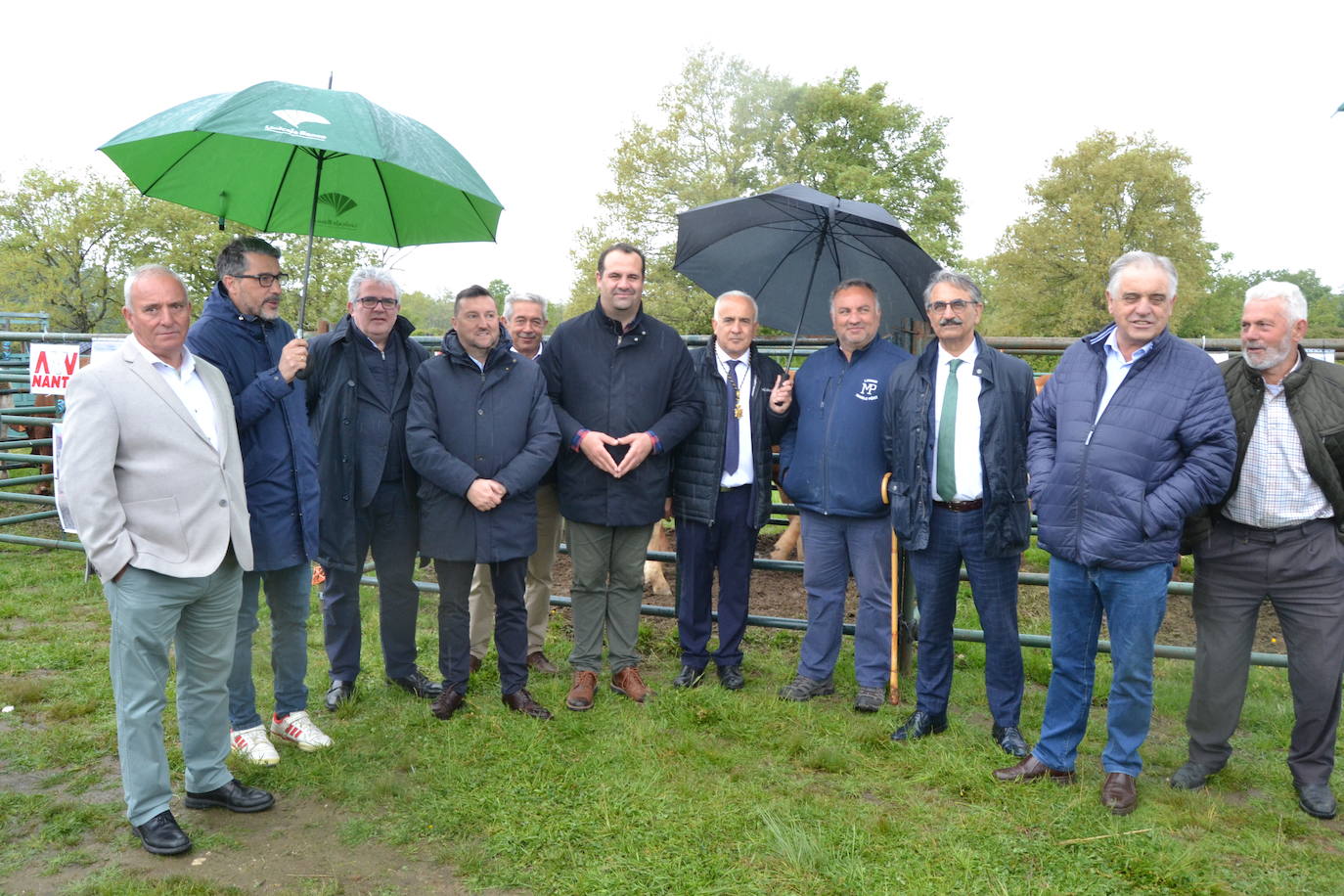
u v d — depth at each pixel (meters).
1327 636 3.26
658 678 4.60
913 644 4.67
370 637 5.09
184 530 2.86
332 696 4.09
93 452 2.71
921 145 39.62
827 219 4.23
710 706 4.12
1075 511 3.21
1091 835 3.06
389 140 3.04
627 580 4.23
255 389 3.26
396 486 4.04
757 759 3.66
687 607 4.42
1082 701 3.38
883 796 3.37
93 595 5.94
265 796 3.22
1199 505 3.12
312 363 3.90
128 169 3.39
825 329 4.60
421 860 2.91
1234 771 3.58
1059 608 3.36
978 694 4.41
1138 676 3.21
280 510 3.40
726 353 4.35
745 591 4.44
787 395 4.27
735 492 4.33
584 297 35.12
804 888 2.75
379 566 4.12
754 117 36.94
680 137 35.50
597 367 4.09
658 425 4.07
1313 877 2.87
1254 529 3.32
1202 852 2.98
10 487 9.16
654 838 3.01
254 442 3.35
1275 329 3.15
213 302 3.37
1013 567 3.69
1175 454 3.14
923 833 3.09
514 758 3.56
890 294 4.42
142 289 2.80
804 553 4.40
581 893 2.72
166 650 2.92
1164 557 3.12
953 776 3.48
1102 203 44.78
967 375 3.67
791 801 3.28
